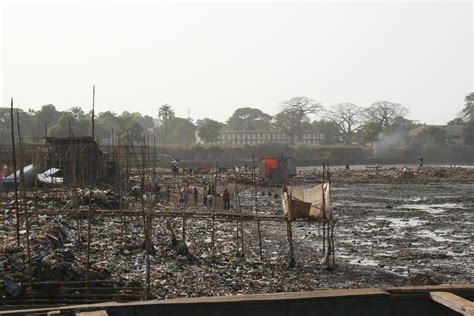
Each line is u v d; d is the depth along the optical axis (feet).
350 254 90.27
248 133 602.03
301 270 76.38
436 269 79.05
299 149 455.22
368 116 546.67
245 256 85.56
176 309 30.12
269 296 31.63
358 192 218.59
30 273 50.88
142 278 62.39
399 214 147.43
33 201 107.86
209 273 70.38
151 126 610.65
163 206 141.28
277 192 211.00
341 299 31.68
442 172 286.87
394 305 32.12
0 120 353.51
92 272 56.24
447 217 140.77
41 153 141.90
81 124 339.16
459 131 486.38
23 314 28.12
